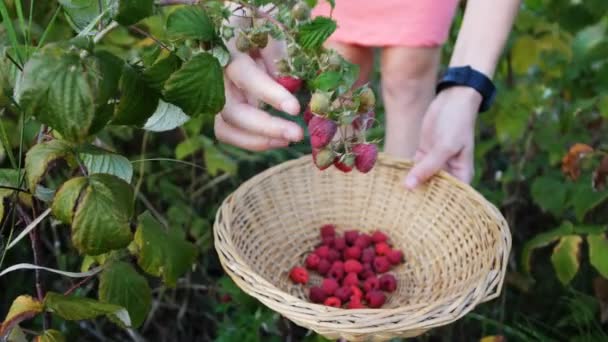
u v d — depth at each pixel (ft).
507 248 2.45
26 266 2.08
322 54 2.01
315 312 2.17
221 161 3.44
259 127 2.24
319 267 2.93
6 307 3.33
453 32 3.91
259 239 2.85
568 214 3.78
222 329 3.31
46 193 2.07
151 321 3.61
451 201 2.86
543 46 3.71
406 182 2.85
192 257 2.38
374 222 3.09
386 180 3.06
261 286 2.25
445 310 2.20
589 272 3.55
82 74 1.71
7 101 2.05
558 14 3.80
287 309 2.19
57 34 2.73
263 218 2.90
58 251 3.12
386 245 2.97
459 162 2.91
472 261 2.65
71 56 1.72
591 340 3.16
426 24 3.15
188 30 1.87
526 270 3.14
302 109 2.18
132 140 3.82
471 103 2.83
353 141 2.15
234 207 2.71
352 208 3.11
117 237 1.89
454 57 2.95
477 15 2.92
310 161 3.06
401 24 3.16
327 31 1.93
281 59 2.09
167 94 1.84
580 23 3.77
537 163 3.75
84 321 3.39
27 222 2.16
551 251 3.74
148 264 2.23
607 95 3.20
